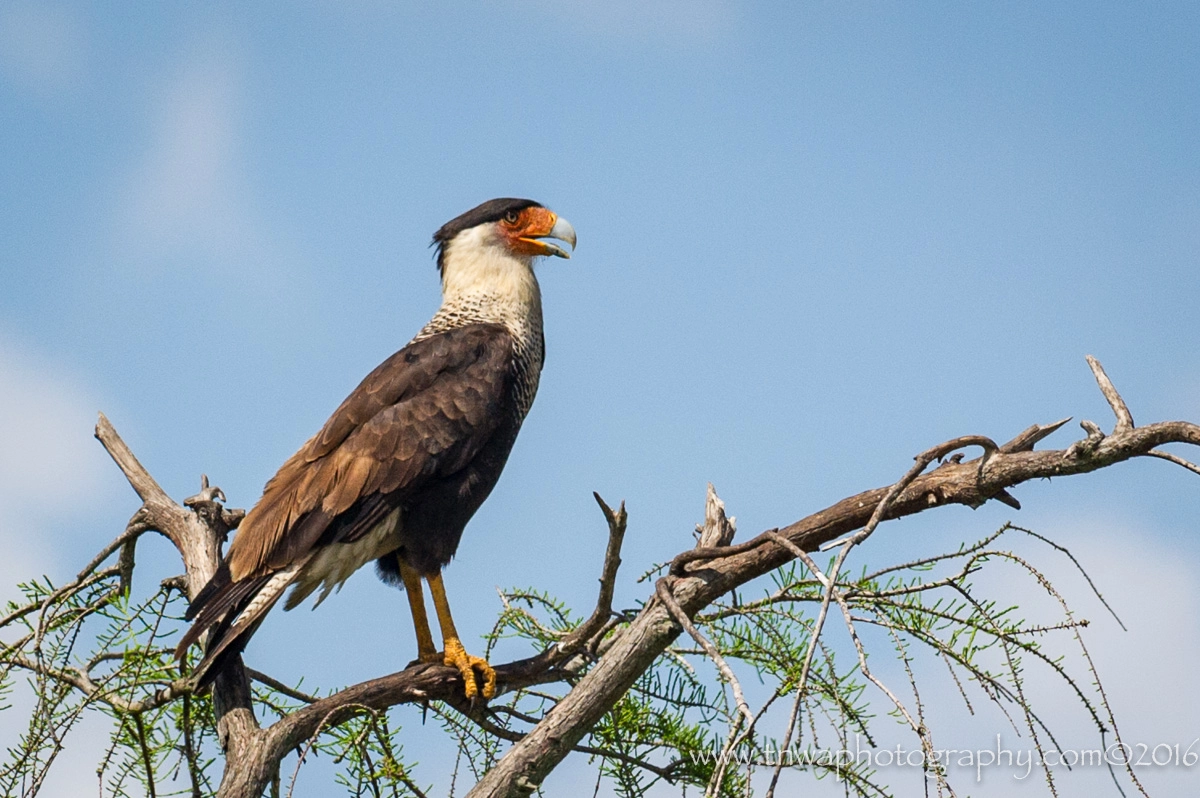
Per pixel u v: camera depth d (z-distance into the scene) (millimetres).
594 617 9531
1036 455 7816
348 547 11102
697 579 8570
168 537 11172
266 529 10539
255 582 10344
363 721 9477
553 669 10203
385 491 11070
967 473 8133
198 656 10445
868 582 8062
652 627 8398
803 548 8586
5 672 9414
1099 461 7562
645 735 9445
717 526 9156
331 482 10906
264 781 8773
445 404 11539
